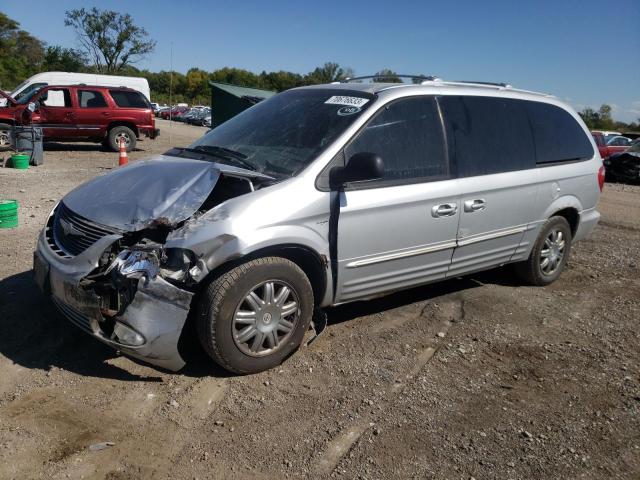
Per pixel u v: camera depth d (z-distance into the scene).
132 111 18.38
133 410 3.33
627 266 6.90
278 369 3.87
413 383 3.79
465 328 4.72
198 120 46.53
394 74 5.04
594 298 5.63
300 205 3.74
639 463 3.09
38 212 8.22
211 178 3.74
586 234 6.16
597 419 3.48
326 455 3.03
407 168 4.33
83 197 3.97
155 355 3.40
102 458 2.92
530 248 5.55
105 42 48.59
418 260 4.48
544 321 4.96
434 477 2.91
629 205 12.88
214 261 3.43
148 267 3.34
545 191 5.40
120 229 3.53
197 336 3.59
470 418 3.43
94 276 3.46
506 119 5.16
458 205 4.59
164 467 2.88
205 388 3.60
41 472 2.79
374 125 4.23
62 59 53.97
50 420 3.19
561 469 3.01
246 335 3.64
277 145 4.25
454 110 4.76
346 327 4.62
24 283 5.08
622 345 4.55
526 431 3.31
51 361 3.81
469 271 5.00
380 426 3.30
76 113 17.59
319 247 3.86
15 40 71.88
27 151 14.33
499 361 4.18
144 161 4.44
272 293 3.70
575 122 5.96
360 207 3.99
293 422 3.30
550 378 3.96
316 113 4.43
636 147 19.28
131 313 3.36
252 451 3.03
